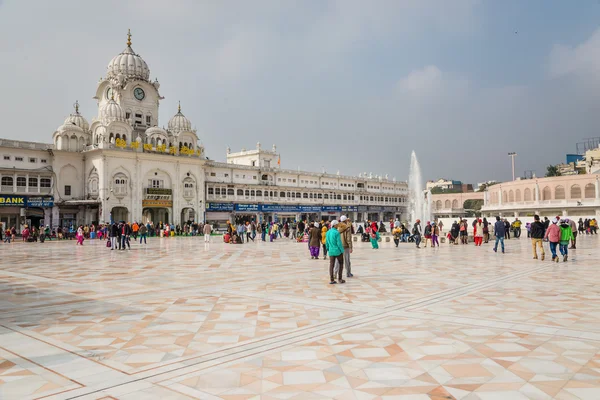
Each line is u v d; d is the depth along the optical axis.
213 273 16.41
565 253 19.64
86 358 6.55
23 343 7.36
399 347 6.93
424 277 14.80
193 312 9.60
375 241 29.22
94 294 12.00
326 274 15.95
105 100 62.00
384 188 98.88
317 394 5.19
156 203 57.88
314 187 82.50
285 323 8.53
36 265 19.94
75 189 55.81
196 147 63.78
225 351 6.82
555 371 5.83
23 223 51.44
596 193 69.69
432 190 158.12
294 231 45.72
